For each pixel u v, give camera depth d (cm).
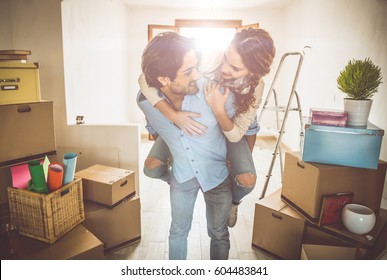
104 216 186
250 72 178
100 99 300
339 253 158
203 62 177
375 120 217
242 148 190
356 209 168
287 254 182
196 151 186
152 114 189
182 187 190
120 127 235
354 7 241
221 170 190
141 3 351
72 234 168
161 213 237
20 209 162
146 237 209
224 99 182
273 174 309
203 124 185
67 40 228
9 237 164
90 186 187
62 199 164
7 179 179
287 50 359
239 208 244
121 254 192
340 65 261
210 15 357
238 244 202
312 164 168
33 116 182
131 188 200
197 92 181
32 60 223
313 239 173
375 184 172
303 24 341
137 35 376
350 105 166
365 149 162
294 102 368
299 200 179
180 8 360
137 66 387
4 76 168
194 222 224
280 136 226
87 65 265
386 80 205
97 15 285
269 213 186
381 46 211
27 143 181
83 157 238
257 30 174
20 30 221
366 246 155
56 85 226
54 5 216
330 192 166
